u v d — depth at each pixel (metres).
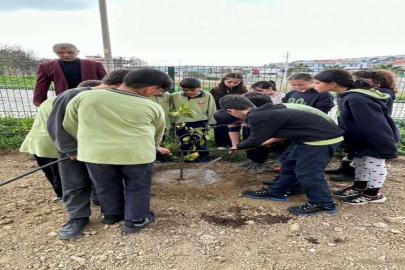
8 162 4.32
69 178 2.44
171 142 3.93
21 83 6.83
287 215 2.88
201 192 3.37
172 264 2.14
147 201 2.53
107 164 2.28
